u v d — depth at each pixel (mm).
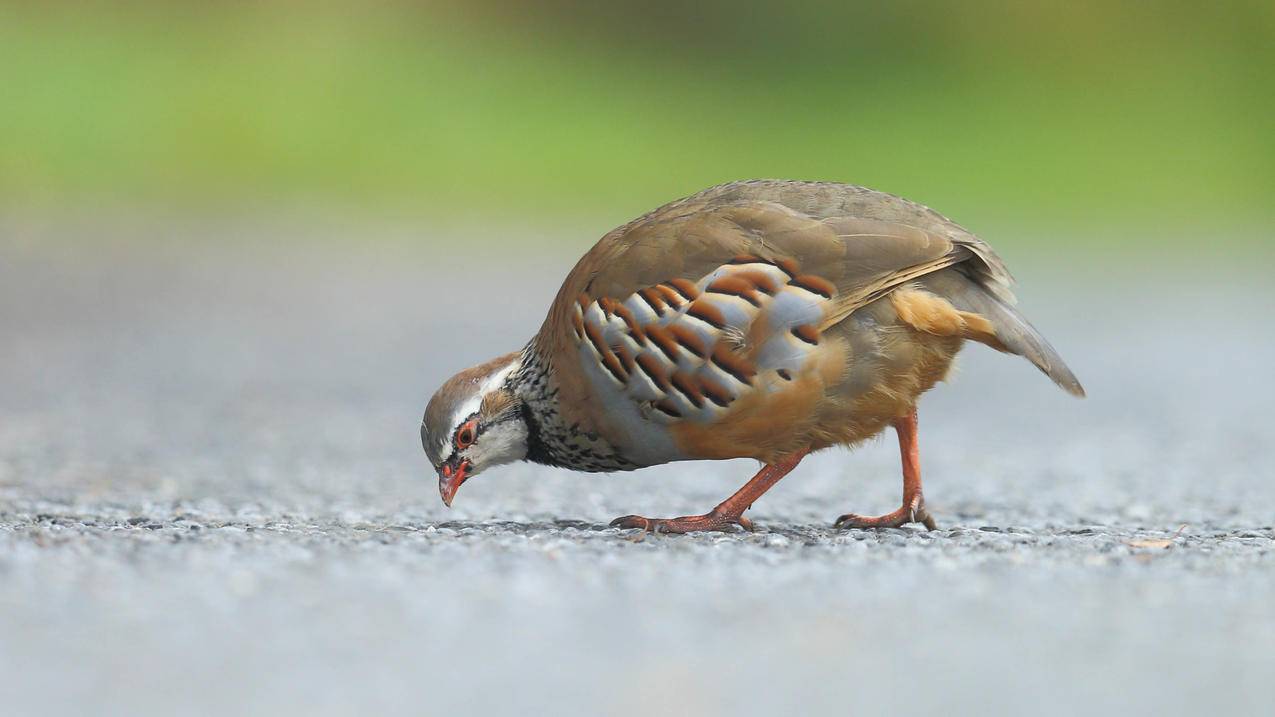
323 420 17844
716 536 9891
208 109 41750
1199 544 9539
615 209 41562
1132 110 50406
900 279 9469
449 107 45406
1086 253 38125
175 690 6066
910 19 55469
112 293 28297
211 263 32219
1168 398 20766
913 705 5992
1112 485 13922
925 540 9602
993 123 49594
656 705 5969
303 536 9250
